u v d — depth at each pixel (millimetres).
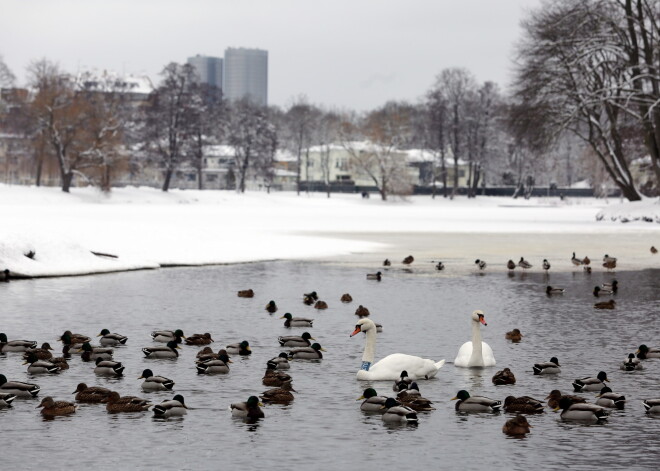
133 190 162625
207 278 52906
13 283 49312
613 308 41938
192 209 140125
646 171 149500
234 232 81312
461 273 56969
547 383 26766
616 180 115688
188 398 24844
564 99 105500
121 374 27438
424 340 33656
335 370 28406
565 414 23031
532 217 131500
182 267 59094
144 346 32062
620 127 115062
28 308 40500
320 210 150750
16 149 175125
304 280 52438
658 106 103375
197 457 20062
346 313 40250
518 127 109562
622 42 103750
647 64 102375
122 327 35938
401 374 26328
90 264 55594
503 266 61344
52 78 154000
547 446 20875
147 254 61875
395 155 188000
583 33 104688
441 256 67812
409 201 188625
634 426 22422
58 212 117562
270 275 54844
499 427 22328
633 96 102812
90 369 28219
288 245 73000
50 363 27562
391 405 23250
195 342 32312
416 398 23938
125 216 111938
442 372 28172
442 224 108188
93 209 128875
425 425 22484
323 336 34406
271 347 32000
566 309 41781
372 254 68875
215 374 27688
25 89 173250
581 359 30266
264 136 190750
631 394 25516
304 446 20844
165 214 121375
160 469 19344
